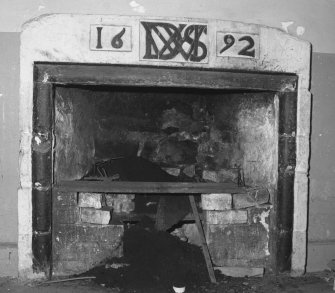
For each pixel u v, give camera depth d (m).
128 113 4.45
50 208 3.49
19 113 3.39
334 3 3.78
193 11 3.53
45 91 3.39
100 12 3.44
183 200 3.98
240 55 3.52
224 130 4.31
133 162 4.33
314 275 3.77
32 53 3.35
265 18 3.64
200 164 4.54
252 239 3.74
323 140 3.86
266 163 3.82
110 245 3.59
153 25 3.40
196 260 3.66
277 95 3.70
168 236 3.84
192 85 3.50
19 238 3.44
